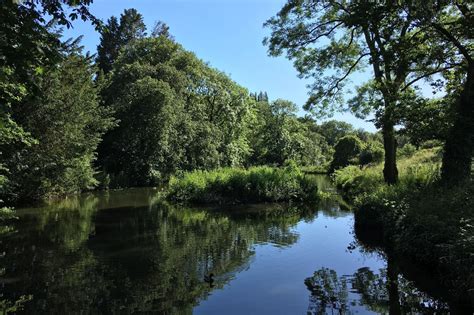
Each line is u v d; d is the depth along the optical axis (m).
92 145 25.44
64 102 20.73
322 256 9.77
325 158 65.75
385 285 7.63
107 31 6.53
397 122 12.58
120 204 20.66
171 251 10.42
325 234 12.41
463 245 6.62
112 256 9.95
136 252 10.30
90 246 11.05
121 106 32.91
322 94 18.55
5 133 11.53
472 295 6.08
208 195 20.50
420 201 10.04
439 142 13.82
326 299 6.95
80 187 26.41
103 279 8.14
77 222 15.00
